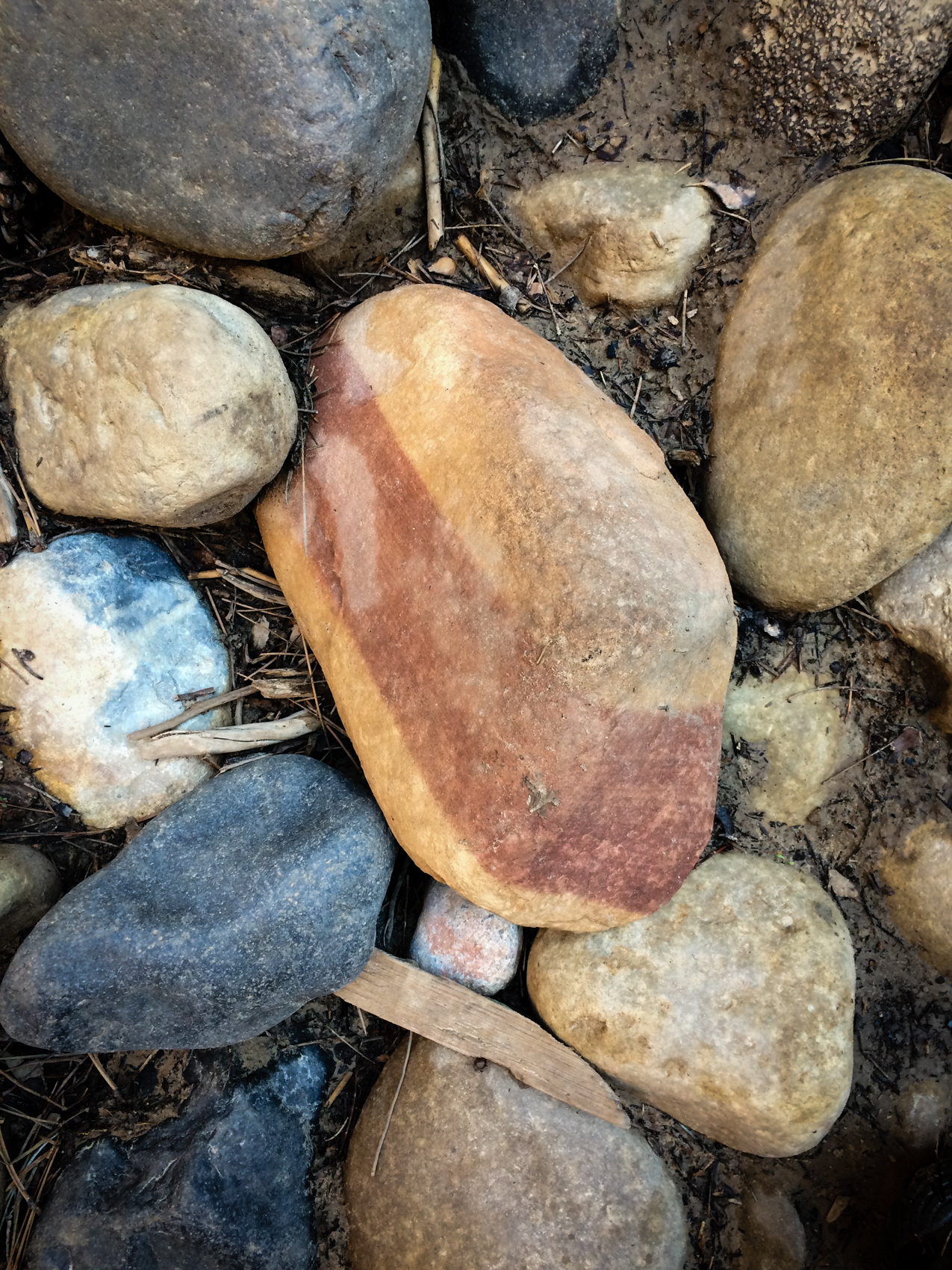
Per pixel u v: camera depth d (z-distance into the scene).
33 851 0.34
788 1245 0.35
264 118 0.29
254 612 0.37
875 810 0.37
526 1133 0.34
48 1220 0.33
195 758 0.35
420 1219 0.34
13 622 0.33
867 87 0.32
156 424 0.30
